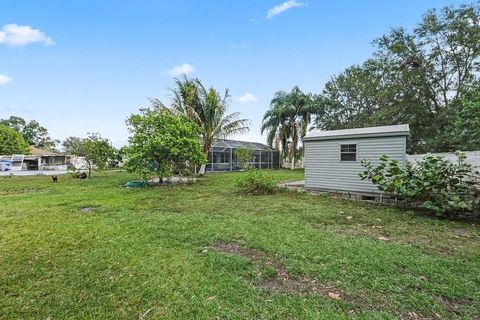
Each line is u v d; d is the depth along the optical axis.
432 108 15.94
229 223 4.97
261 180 9.07
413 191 6.09
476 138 10.09
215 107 17.16
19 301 2.34
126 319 2.09
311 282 2.69
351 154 8.64
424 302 2.31
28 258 3.30
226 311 2.18
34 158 32.78
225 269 2.98
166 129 11.70
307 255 3.38
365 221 5.26
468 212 5.63
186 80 17.42
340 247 3.67
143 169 11.38
